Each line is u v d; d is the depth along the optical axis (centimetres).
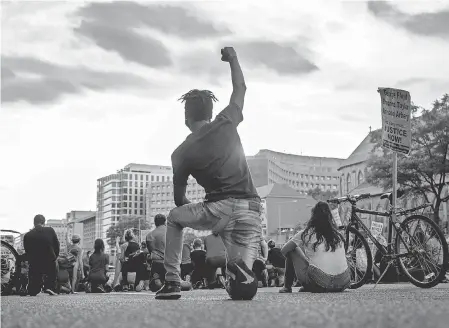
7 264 1098
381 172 3788
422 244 751
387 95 949
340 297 474
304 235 728
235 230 452
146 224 17825
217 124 461
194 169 455
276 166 18925
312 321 189
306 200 13025
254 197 460
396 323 179
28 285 1087
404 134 922
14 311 275
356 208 830
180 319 209
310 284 723
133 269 1603
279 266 1719
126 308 292
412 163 3584
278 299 439
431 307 238
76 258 1666
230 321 196
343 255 726
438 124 3538
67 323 205
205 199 462
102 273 1662
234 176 455
